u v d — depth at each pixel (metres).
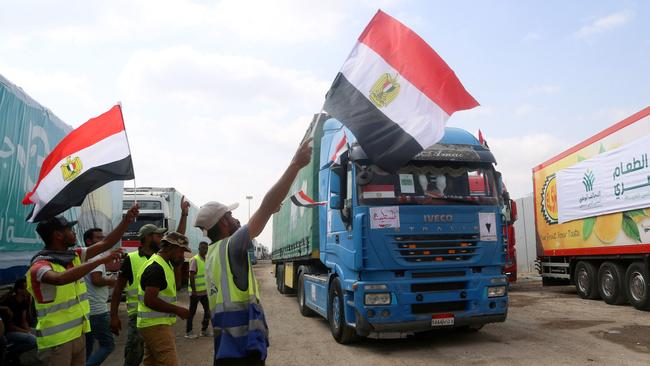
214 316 3.00
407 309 7.39
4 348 5.91
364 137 3.96
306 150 3.00
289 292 17.23
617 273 12.09
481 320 7.65
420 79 4.12
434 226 7.61
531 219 24.92
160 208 18.62
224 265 3.00
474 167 8.10
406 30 4.24
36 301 4.27
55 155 5.06
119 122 5.11
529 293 15.93
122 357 7.91
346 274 7.98
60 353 4.27
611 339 7.89
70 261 4.46
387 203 7.59
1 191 6.62
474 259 7.68
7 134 6.83
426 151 7.90
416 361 6.98
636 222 10.98
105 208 12.26
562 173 14.44
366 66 4.17
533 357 6.85
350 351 7.84
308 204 8.50
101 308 6.08
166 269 4.82
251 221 3.05
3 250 6.66
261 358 2.95
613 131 11.84
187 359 7.57
